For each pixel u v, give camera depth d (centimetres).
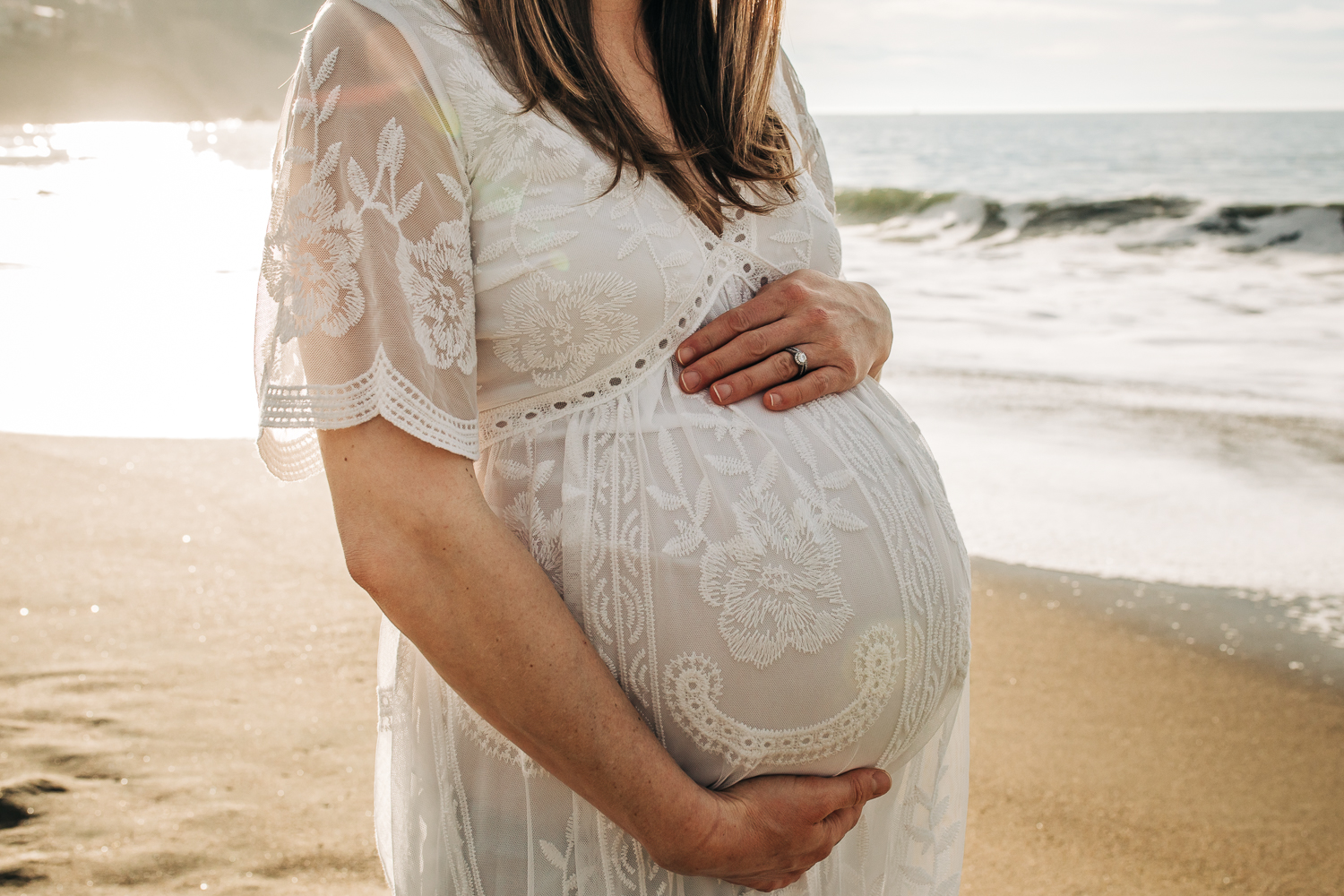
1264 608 354
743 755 101
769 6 117
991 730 283
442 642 87
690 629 99
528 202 97
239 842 219
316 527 408
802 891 111
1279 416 588
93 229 1444
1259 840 232
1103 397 634
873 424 123
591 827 101
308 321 88
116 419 564
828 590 105
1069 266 1286
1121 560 396
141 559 373
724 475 104
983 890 217
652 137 108
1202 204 1530
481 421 104
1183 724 284
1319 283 1108
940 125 5819
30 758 245
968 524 434
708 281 109
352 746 258
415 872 108
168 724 265
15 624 319
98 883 204
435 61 94
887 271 1266
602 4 113
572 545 99
